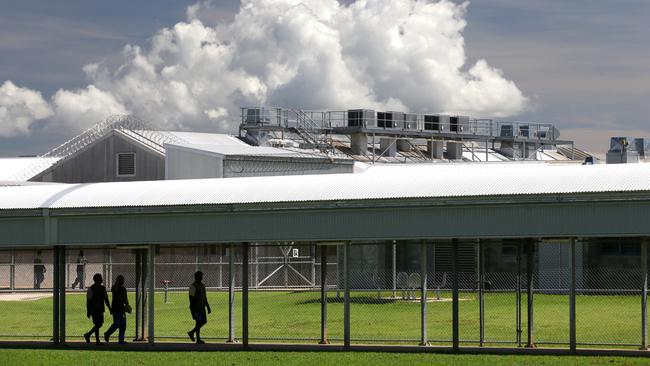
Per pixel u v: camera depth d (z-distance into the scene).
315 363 27.33
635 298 43.69
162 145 73.62
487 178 29.33
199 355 29.80
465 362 26.97
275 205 30.78
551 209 27.98
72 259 63.03
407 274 47.66
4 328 40.28
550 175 28.83
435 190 29.23
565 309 40.97
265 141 82.75
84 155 75.69
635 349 30.20
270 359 28.42
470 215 28.80
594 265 47.72
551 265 48.41
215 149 68.69
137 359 29.02
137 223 32.47
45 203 33.66
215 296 50.34
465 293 48.56
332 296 47.66
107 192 33.72
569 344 29.94
